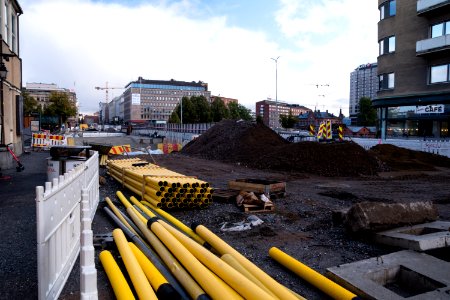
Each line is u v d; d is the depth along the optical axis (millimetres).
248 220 7832
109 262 4578
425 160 21922
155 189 8703
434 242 5492
